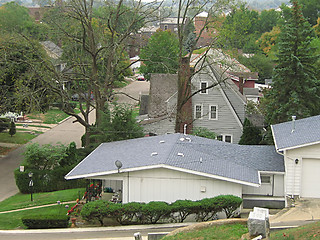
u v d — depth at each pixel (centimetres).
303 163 2414
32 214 2484
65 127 5512
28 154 3312
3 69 3759
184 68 4091
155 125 4203
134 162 2434
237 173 2398
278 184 2548
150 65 6662
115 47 3697
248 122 3938
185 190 2373
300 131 2548
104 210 2227
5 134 4959
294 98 3525
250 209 2492
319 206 2264
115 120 3391
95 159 2694
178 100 3884
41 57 3875
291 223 1995
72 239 2064
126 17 4122
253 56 8231
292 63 3578
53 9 3803
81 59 4100
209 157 2567
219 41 3769
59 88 3900
